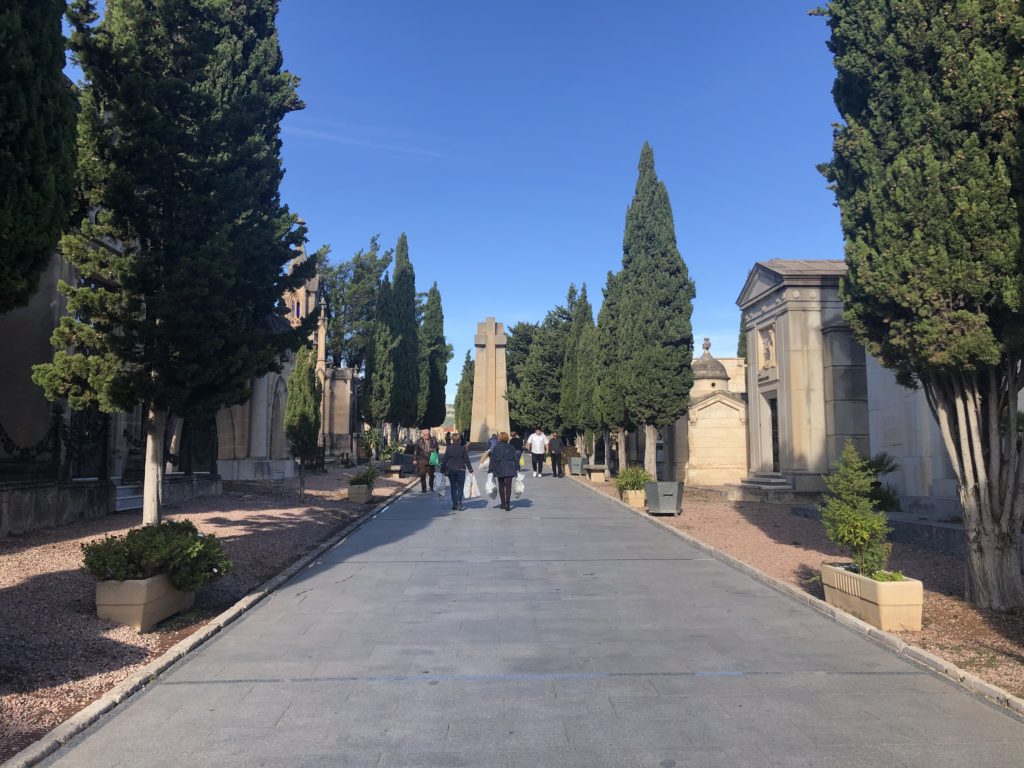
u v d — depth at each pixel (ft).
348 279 166.09
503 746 13.26
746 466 77.46
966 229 20.81
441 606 24.47
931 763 12.53
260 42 43.62
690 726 14.14
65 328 28.40
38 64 15.99
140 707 15.33
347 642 20.17
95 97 29.22
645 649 19.38
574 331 127.03
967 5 21.09
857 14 24.67
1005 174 20.44
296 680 17.02
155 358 28.76
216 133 30.66
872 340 24.72
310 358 73.51
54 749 13.20
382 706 15.30
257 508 49.96
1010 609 22.48
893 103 23.68
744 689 16.24
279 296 34.73
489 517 50.37
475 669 17.75
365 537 40.70
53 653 18.28
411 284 131.64
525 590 26.94
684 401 67.72
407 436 189.06
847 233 25.55
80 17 27.71
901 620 20.54
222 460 77.51
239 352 29.99
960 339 20.98
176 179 29.81
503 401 209.26
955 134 21.45
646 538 40.09
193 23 30.09
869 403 46.44
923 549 34.53
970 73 20.75
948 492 38.29
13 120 15.21
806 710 14.96
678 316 67.72
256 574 29.30
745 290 65.51
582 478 94.79
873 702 15.40
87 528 36.73
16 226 15.29
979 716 14.64
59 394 28.94
